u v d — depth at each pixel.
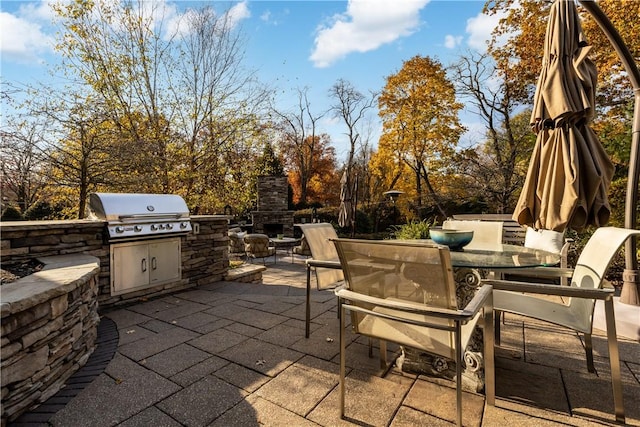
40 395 1.73
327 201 22.34
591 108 1.99
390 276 1.61
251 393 1.84
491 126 10.08
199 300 3.78
